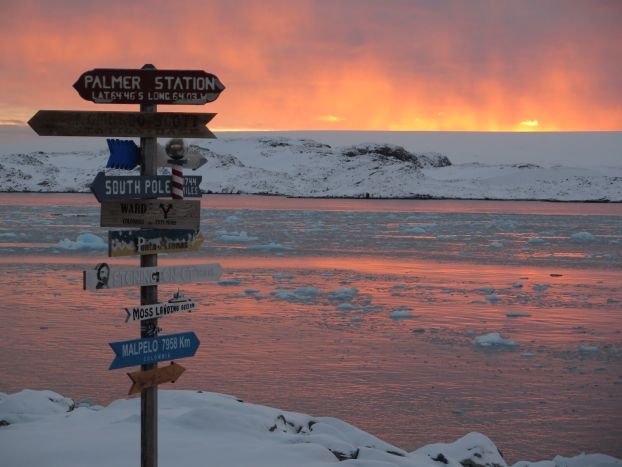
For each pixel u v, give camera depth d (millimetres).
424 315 24297
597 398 14312
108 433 6934
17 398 8703
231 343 19188
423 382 15430
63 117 5023
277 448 6629
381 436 11883
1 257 42531
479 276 37000
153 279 5207
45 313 23391
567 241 62594
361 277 36000
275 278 35062
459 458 8148
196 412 7277
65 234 62062
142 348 5148
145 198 5160
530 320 23547
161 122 5164
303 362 17062
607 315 24672
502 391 14766
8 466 6035
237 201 178125
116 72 5125
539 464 9023
